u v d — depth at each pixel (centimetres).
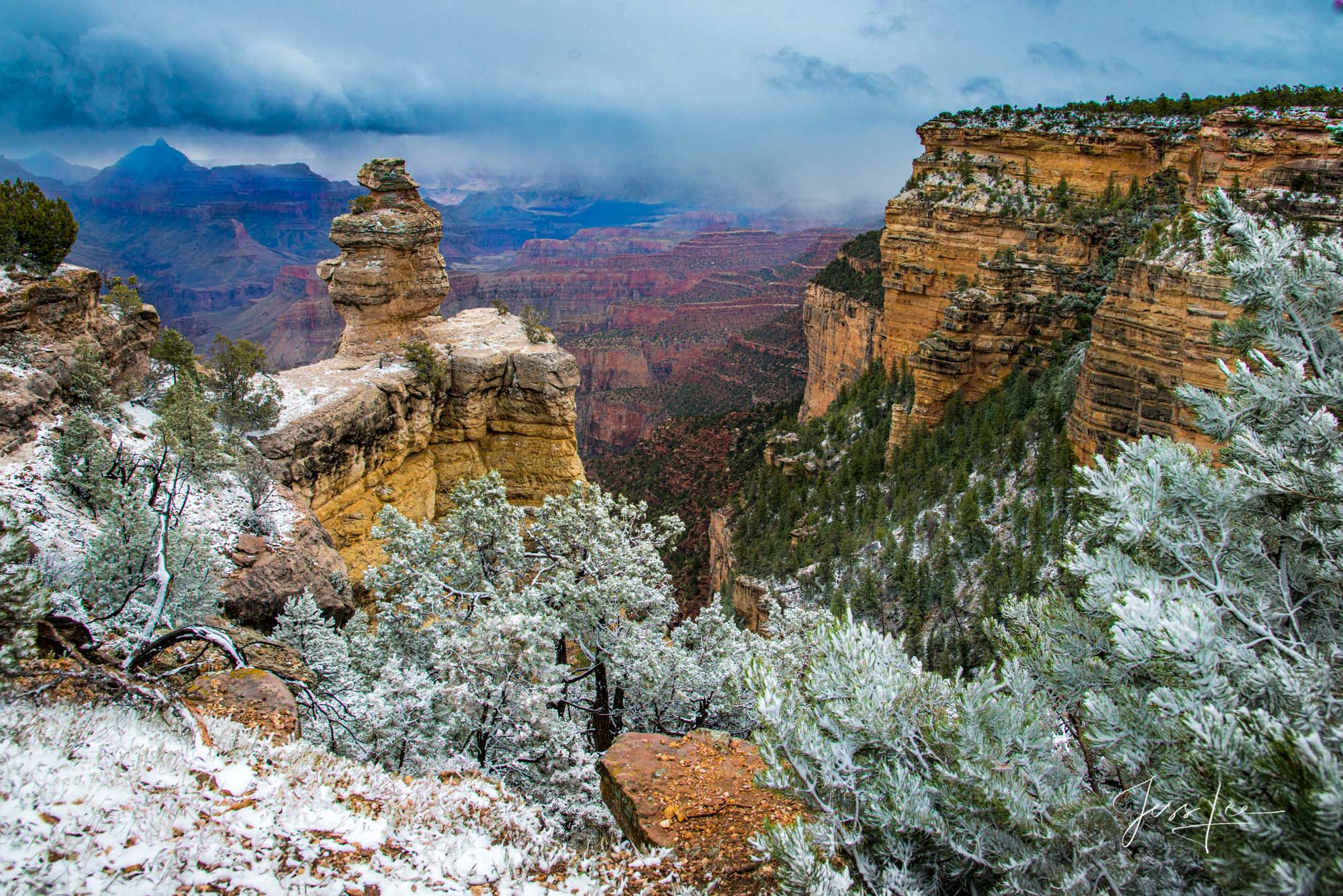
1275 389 1089
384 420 4372
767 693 950
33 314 2948
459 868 1012
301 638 2061
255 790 1041
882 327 8838
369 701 1689
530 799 1667
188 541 1986
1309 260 1125
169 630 1767
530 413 5175
